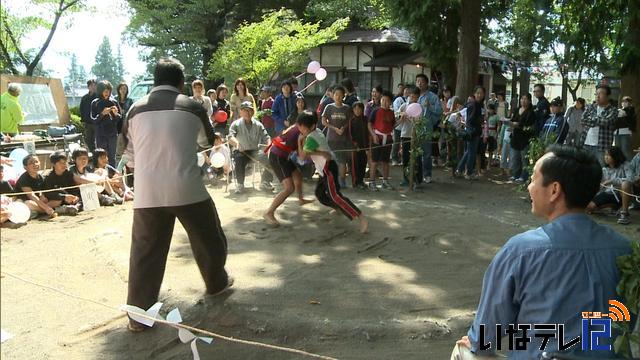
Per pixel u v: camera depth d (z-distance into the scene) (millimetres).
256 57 18844
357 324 4180
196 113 4230
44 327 4207
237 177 9242
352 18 23500
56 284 5066
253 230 6785
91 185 8117
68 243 6352
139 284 4121
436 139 12203
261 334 4113
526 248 2006
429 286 5062
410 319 4332
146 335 4105
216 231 4453
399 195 9539
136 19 22547
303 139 6602
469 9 13398
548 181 2068
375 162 9922
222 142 9281
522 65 25547
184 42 23984
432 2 13875
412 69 21875
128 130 4227
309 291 4879
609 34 11156
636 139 10656
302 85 22844
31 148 9500
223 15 23594
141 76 24891
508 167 11656
